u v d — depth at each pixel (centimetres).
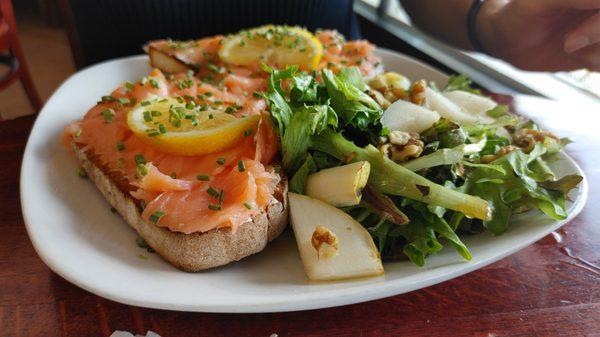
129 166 18
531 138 21
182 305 13
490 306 16
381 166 18
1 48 40
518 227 18
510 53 33
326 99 19
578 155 25
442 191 17
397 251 17
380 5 51
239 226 16
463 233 18
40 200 17
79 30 37
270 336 14
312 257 16
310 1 39
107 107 21
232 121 17
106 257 15
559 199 18
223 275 16
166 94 21
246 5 38
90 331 14
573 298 16
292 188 18
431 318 15
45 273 16
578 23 29
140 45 38
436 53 43
